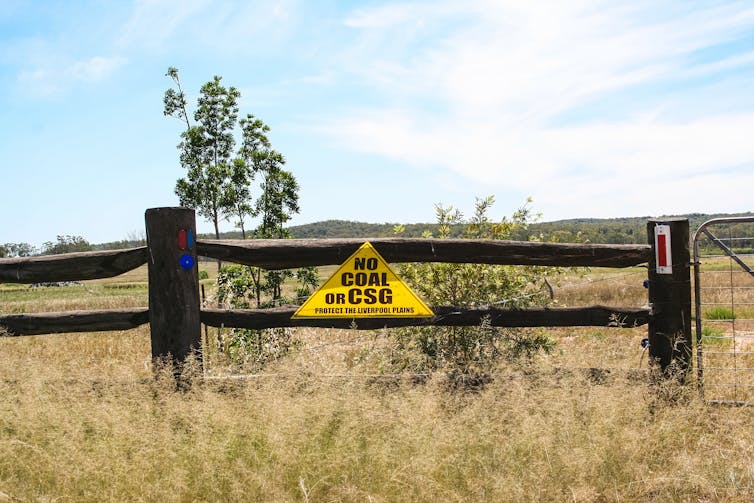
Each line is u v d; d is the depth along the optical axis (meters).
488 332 6.45
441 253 5.29
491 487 3.72
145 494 3.61
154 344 5.08
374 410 4.24
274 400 4.26
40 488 3.78
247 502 3.61
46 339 8.83
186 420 4.28
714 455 4.32
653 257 5.35
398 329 6.45
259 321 5.22
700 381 5.25
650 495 3.94
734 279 20.11
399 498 3.61
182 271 5.04
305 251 5.23
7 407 4.46
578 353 5.86
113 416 4.29
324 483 3.70
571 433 4.24
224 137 9.55
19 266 5.23
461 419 4.34
